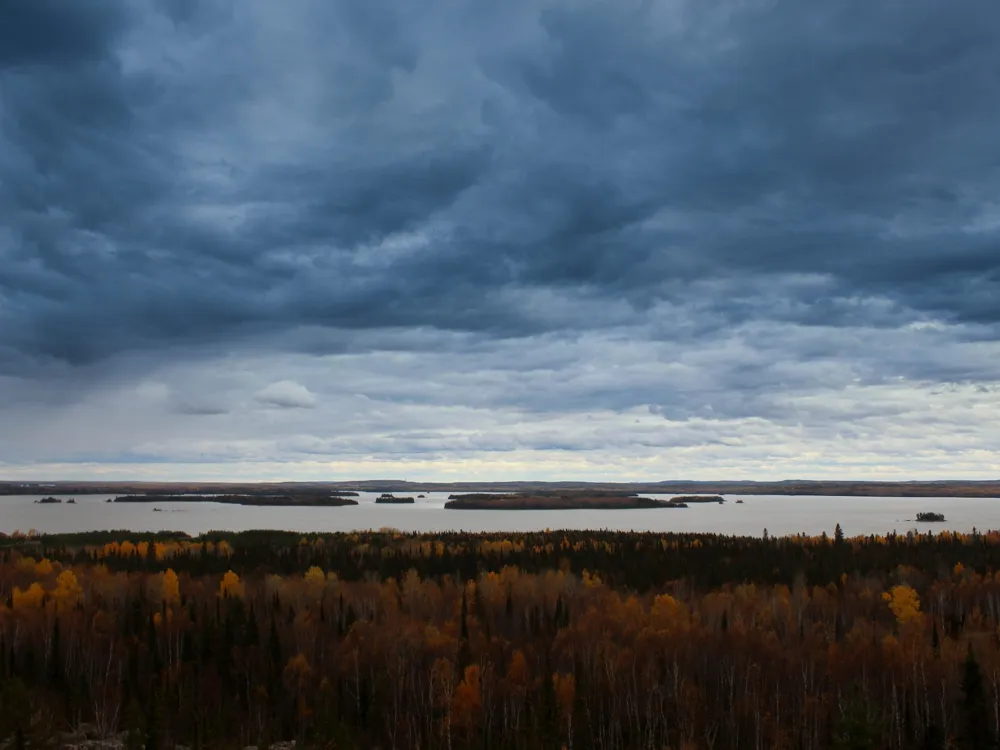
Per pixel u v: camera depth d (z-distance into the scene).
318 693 96.81
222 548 190.88
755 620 119.94
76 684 98.88
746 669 100.62
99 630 115.06
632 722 93.62
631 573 165.38
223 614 126.25
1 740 78.88
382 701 95.44
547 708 86.06
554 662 106.25
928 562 176.25
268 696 98.31
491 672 97.81
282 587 139.50
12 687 86.38
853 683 94.06
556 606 130.50
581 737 89.00
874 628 116.00
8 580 143.75
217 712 92.44
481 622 122.56
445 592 139.88
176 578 138.50
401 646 107.25
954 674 94.00
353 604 132.25
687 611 121.88
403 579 151.62
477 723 91.88
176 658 107.62
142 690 95.88
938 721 89.62
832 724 86.81
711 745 87.62
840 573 160.75
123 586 136.50
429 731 90.19
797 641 109.31
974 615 122.00
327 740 83.94
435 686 97.38
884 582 153.88
